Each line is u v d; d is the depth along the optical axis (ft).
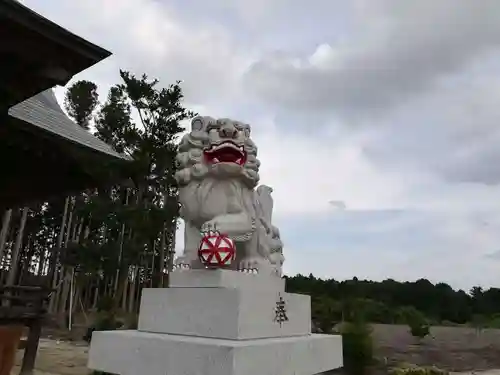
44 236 106.42
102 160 25.23
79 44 15.51
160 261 79.77
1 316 28.66
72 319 80.84
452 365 57.62
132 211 68.74
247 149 14.23
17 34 14.60
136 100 77.00
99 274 78.43
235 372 8.94
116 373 11.23
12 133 21.27
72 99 99.45
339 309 63.82
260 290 11.73
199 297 11.19
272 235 15.38
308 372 12.16
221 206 13.48
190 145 14.06
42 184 26.27
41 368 43.11
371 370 45.70
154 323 12.07
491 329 102.42
